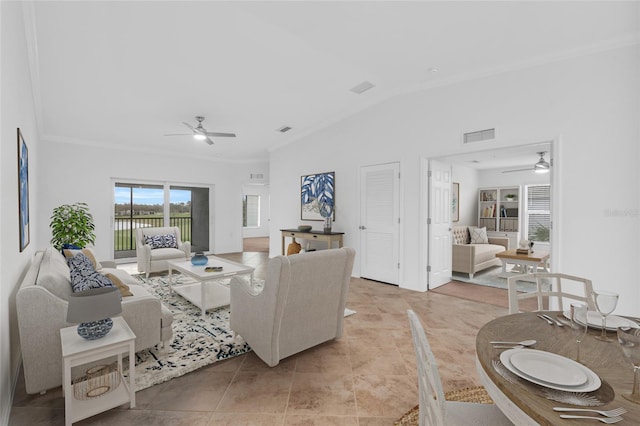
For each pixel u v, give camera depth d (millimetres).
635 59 2746
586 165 2979
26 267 2742
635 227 2766
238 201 8250
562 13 2578
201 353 2424
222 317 3238
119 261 6434
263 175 8500
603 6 2473
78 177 5918
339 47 3186
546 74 3205
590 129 2959
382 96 4648
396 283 4617
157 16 2568
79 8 2410
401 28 2857
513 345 1153
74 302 1573
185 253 5379
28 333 1783
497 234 7668
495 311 3488
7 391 1708
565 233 3086
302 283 2205
